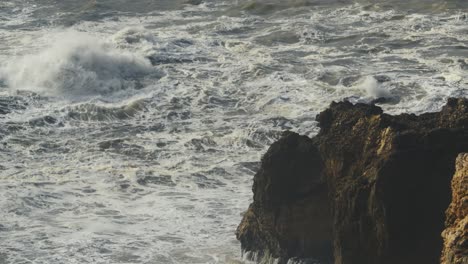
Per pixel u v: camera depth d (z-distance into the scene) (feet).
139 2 465.88
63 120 308.19
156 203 242.17
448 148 182.29
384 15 425.69
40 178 257.96
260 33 405.59
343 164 193.16
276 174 204.13
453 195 155.33
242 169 265.54
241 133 291.79
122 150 280.72
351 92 326.44
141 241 220.23
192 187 253.03
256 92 330.75
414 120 193.77
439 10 429.79
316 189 201.16
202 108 318.04
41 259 211.61
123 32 393.50
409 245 180.65
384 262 182.29
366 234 183.32
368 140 189.88
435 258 179.73
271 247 207.31
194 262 210.38
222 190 250.98
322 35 396.16
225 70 355.15
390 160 180.24
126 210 238.07
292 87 334.03
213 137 288.92
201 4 460.14
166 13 447.42
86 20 437.17
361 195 183.01
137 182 255.50
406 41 383.45
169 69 357.61
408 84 330.34
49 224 229.66
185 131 297.12
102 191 249.96
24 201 242.17
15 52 377.09
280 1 453.99
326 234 201.16
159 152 278.46
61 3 468.34
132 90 338.34
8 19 440.04
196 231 225.15
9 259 211.20
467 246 143.95
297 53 373.81
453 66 348.79
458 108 192.95
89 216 234.58
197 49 382.22
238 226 219.20
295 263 202.49
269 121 302.25
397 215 179.63
